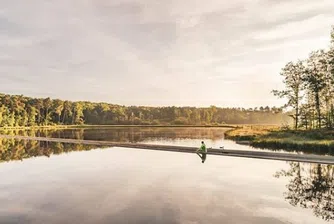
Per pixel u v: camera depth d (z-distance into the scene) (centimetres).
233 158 2395
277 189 1378
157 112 18188
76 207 1132
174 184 1503
